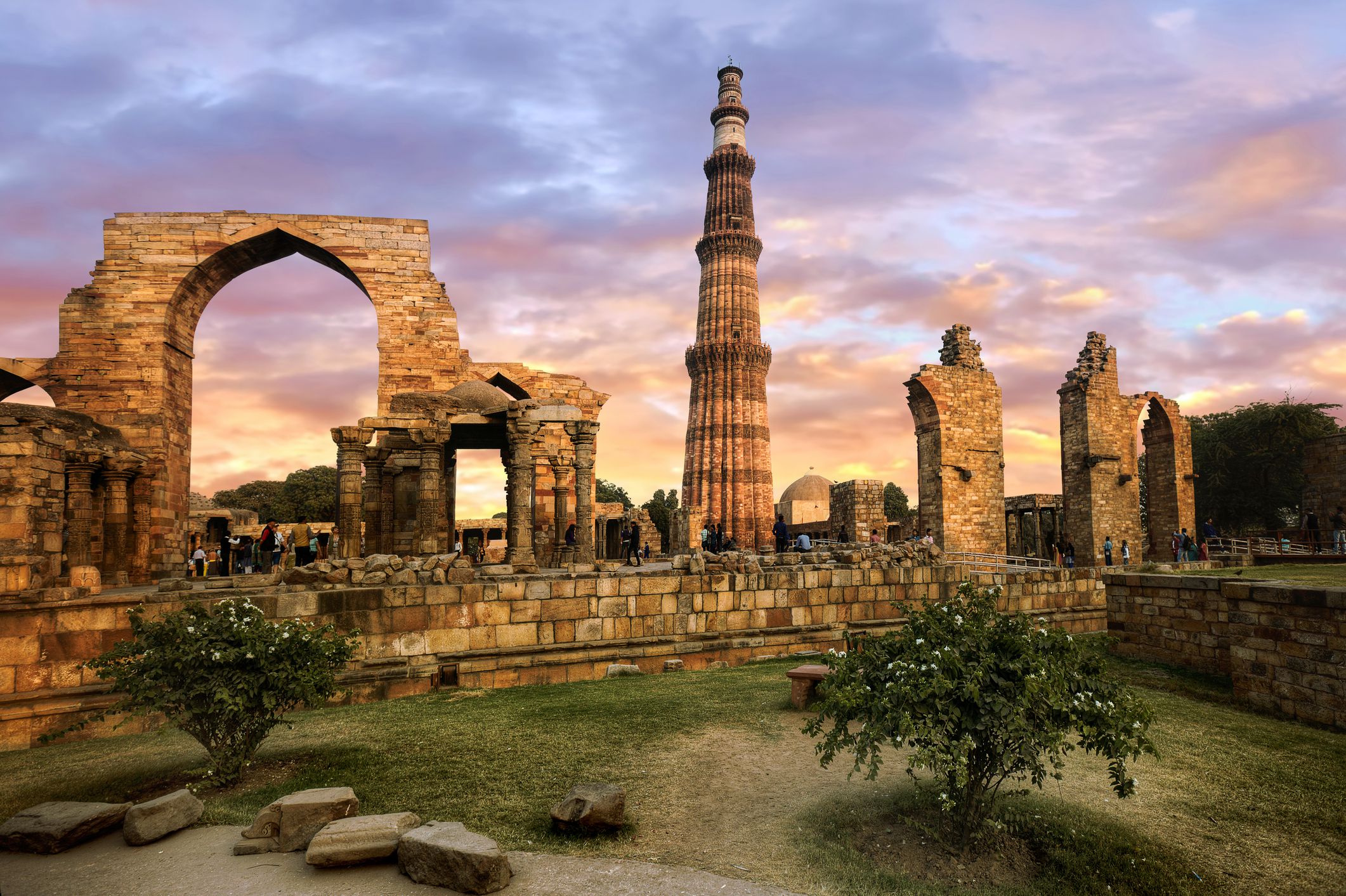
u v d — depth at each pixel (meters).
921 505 32.28
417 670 12.21
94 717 7.39
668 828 6.02
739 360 73.38
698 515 43.34
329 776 7.40
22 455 13.73
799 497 67.00
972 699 5.48
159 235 24.58
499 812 6.34
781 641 15.08
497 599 13.09
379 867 5.40
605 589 13.92
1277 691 9.73
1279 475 43.56
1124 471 33.34
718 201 77.12
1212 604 11.98
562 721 9.21
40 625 10.82
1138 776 7.21
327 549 29.97
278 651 7.57
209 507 46.75
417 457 26.20
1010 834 5.86
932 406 31.47
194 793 7.17
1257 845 5.81
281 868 5.41
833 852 5.59
